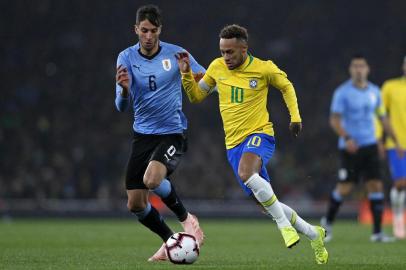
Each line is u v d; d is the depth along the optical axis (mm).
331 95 107375
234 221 80750
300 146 101688
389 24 111750
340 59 110562
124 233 53938
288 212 29359
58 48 109688
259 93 30219
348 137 48750
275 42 111500
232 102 30328
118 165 97562
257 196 28641
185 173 94812
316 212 85375
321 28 111875
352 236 53469
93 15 111000
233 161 30672
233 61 29906
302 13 112250
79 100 105750
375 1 112188
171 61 31953
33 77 107312
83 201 88688
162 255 31000
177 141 32031
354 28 111812
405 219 74438
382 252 38281
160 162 31109
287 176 96625
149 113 31719
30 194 90375
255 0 112000
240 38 29781
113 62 109250
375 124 50125
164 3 110875
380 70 110188
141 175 31906
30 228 60688
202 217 85250
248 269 26109
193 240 28656
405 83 53781
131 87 31969
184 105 103500
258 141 29719
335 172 97625
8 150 97250
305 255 35781
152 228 32469
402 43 110375
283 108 105500
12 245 41188
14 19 109750
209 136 101750
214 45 110625
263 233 56188
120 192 93312
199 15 111188
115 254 35094
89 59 109188
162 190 31766
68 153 98188
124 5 111188
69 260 31312
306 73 109688
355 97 49375
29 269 27016
